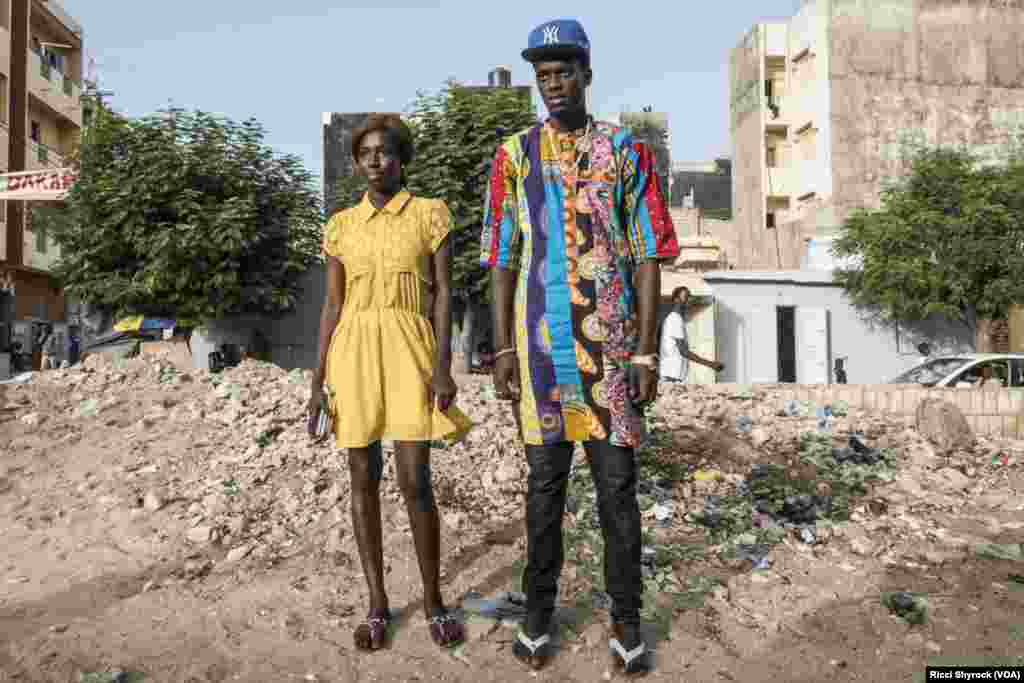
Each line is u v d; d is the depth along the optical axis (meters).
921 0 27.14
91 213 15.84
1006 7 27.48
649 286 2.44
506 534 3.42
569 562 3.12
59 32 30.08
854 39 26.88
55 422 4.75
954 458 4.84
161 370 5.90
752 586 3.03
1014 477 4.54
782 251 27.62
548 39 2.40
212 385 5.57
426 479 2.58
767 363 18.53
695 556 3.26
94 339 16.39
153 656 2.40
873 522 3.70
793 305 18.80
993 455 4.93
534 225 2.48
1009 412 6.29
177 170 15.41
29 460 4.20
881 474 4.33
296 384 5.62
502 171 2.55
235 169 16.41
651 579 3.03
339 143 28.44
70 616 2.69
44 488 3.87
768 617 2.80
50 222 16.86
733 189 31.81
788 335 18.70
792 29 28.95
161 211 15.75
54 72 28.91
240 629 2.59
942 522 3.79
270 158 17.31
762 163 29.11
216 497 3.63
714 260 22.86
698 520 3.63
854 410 5.89
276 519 3.49
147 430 4.58
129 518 3.50
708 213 37.16
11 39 25.72
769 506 3.79
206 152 16.27
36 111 28.27
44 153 27.70
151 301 15.71
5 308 24.72
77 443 4.44
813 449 4.62
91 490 3.81
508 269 2.53
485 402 5.38
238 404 4.91
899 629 2.71
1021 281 17.78
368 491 2.61
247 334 17.42
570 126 2.50
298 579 2.96
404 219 2.66
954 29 27.22
